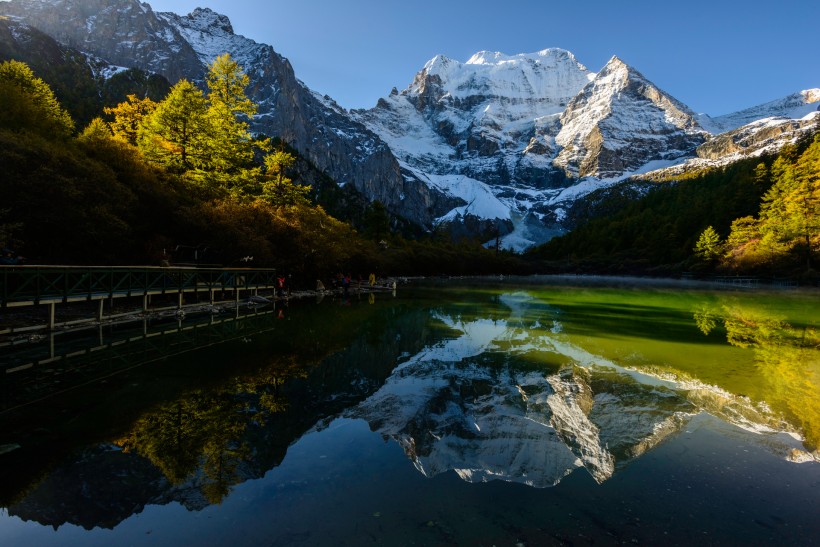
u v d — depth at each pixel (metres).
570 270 128.25
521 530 3.80
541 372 9.84
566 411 7.16
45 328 14.22
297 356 11.48
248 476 4.91
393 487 4.61
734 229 79.31
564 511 4.14
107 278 16.19
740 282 67.56
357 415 6.97
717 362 10.88
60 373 9.52
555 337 14.65
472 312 22.20
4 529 3.94
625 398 7.83
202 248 26.92
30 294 13.08
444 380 9.12
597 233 149.88
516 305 26.28
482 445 5.77
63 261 20.20
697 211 111.31
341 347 12.74
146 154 31.88
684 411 7.17
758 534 3.79
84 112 108.12
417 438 5.98
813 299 33.62
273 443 5.86
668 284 61.72
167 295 23.67
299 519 4.01
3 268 12.21
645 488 4.61
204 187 31.70
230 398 7.88
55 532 3.88
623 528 3.86
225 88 38.91
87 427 6.47
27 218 17.61
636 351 12.29
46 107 30.47
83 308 18.25
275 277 29.20
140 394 8.09
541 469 5.08
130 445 5.81
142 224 24.17
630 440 5.93
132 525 3.95
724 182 138.88
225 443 5.88
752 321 19.56
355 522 3.94
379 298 30.81
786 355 11.77
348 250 44.75
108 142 25.27
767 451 5.60
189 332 15.02
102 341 13.09
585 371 9.91
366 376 9.47
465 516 4.03
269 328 16.22
